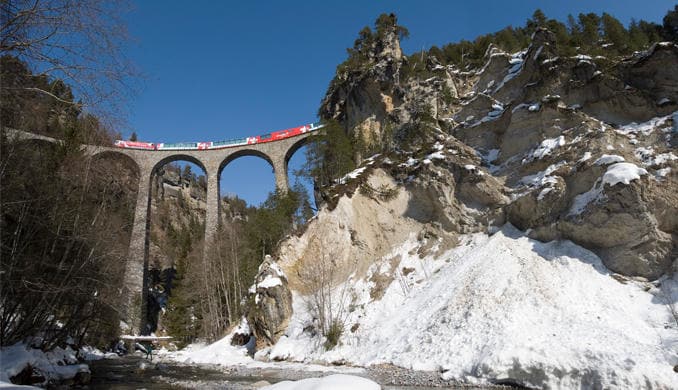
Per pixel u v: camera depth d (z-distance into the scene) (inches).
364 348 1049.5
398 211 1475.1
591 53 1587.1
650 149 1073.5
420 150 1587.1
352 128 2154.3
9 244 693.9
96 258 848.3
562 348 703.7
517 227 1186.6
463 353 816.9
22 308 765.3
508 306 887.7
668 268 900.0
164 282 3336.6
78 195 851.4
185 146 2610.7
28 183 732.0
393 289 1242.0
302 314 1273.4
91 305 994.1
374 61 2234.3
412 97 1950.1
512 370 700.0
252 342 1449.3
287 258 1454.2
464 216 1336.1
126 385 840.3
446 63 2372.0
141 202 2469.2
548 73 1398.9
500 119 1534.2
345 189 1524.4
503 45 2210.9
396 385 737.6
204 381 894.4
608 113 1285.7
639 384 576.4
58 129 741.3
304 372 952.9
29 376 676.7
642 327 774.5
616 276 920.9
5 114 514.3
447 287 1075.3
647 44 1712.6
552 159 1220.5
